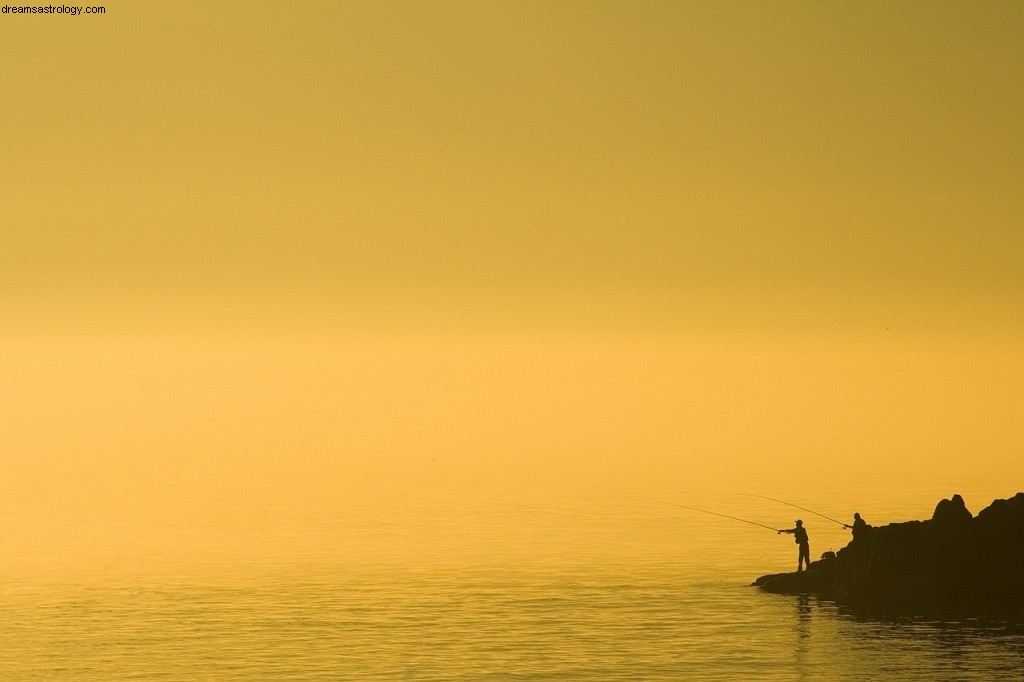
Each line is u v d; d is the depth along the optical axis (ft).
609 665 500.74
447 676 490.08
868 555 606.55
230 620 582.35
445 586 652.48
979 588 588.09
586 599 614.34
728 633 544.62
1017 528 593.83
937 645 521.65
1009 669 488.44
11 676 499.10
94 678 495.82
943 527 600.80
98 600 627.87
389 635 550.77
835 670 489.67
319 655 521.65
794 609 586.86
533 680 483.92
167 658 520.42
